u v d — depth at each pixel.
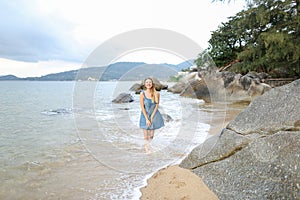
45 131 4.95
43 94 15.16
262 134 2.41
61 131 4.90
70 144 3.90
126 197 2.23
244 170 2.19
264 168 2.08
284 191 1.83
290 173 1.92
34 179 2.61
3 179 2.59
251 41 13.84
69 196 2.24
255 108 2.73
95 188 2.40
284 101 2.54
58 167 2.94
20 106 9.45
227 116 6.02
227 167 2.34
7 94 15.54
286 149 2.09
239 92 10.57
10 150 3.63
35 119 6.49
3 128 5.31
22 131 4.98
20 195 2.25
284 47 11.22
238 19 14.30
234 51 16.52
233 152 2.46
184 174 2.55
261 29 13.23
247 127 2.57
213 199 2.08
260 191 1.93
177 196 2.16
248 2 13.44
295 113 2.34
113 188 2.40
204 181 2.35
